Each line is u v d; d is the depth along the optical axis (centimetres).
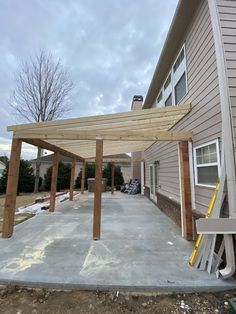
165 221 676
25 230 572
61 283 302
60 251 422
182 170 520
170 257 392
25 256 397
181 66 603
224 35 372
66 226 614
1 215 744
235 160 334
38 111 1642
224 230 312
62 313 253
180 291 291
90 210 863
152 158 1118
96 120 504
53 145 799
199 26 464
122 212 826
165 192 817
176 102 656
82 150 1011
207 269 333
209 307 263
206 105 432
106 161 1523
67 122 516
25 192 1639
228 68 361
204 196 448
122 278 314
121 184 2139
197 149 488
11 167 531
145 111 504
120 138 532
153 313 253
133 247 444
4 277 316
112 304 270
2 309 259
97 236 495
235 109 351
